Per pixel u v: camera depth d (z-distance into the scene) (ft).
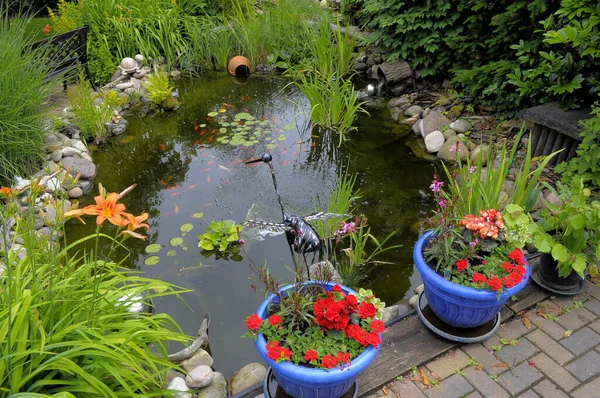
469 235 7.71
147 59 21.18
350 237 11.13
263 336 6.48
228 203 12.66
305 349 6.27
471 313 7.55
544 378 7.30
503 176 9.07
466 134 14.78
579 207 8.02
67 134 15.35
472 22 15.83
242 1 24.80
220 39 22.38
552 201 11.18
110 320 6.56
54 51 16.39
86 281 6.62
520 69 14.08
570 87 11.70
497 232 7.61
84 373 5.26
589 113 11.88
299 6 24.26
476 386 7.21
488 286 7.19
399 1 17.88
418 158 14.57
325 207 12.19
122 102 17.69
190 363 7.97
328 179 13.57
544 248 7.96
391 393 7.16
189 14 23.75
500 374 7.39
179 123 17.37
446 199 9.86
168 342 8.63
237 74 21.77
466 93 16.65
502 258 7.78
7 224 10.35
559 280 8.74
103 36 20.15
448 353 7.80
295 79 20.86
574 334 8.04
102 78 19.57
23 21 15.23
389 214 12.05
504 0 14.60
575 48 12.93
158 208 12.59
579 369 7.42
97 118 15.76
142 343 6.51
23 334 5.37
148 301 9.54
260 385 7.38
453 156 14.08
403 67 18.19
